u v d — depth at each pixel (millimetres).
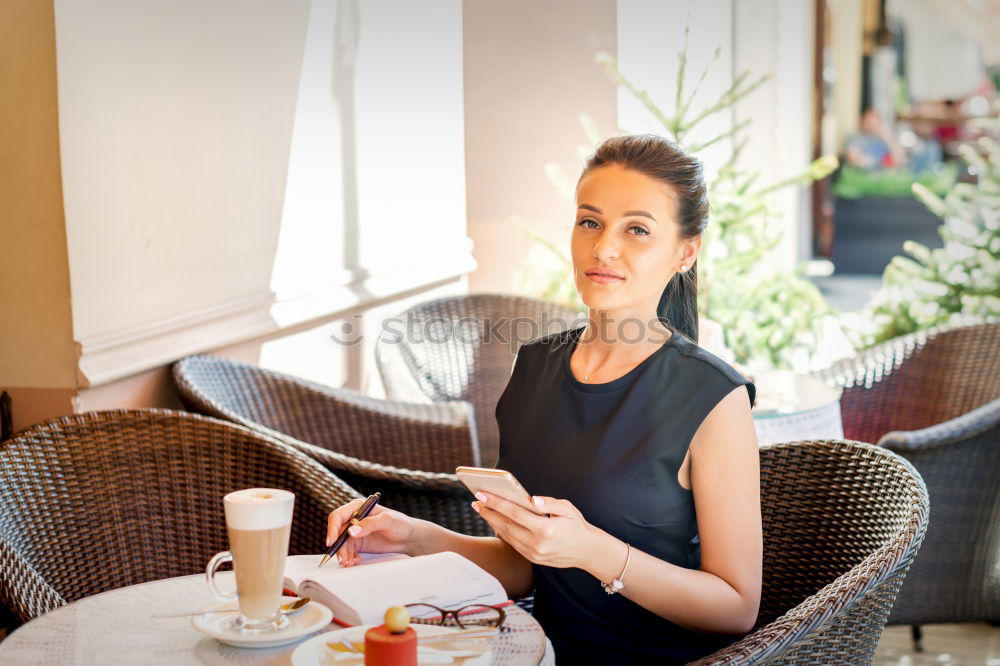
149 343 2908
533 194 5414
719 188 4332
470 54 5344
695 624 1748
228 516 1471
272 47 3457
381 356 3988
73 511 2297
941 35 19391
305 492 2365
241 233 3322
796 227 8156
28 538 2193
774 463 2145
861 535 1978
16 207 2627
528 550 1622
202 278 3135
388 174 4281
